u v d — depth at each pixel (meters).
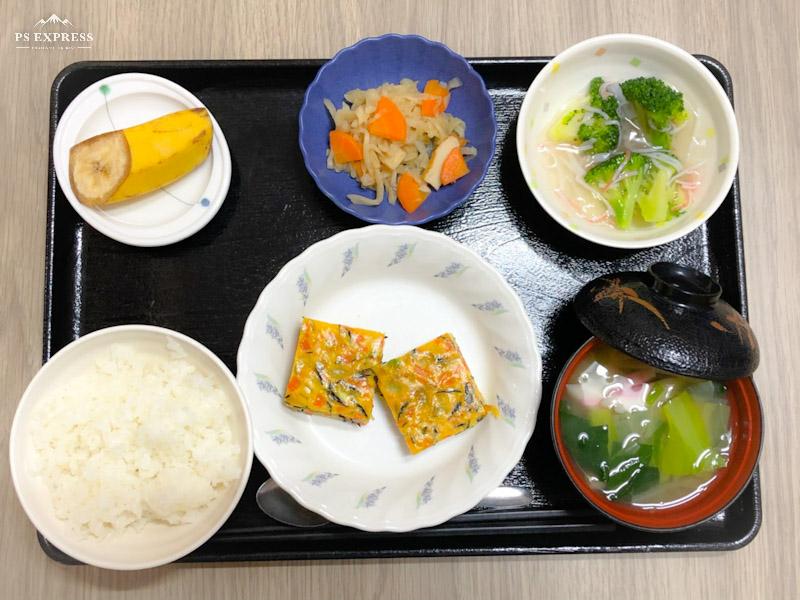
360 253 0.39
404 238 0.38
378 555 0.39
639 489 0.37
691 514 0.36
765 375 0.44
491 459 0.38
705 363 0.33
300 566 0.42
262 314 0.37
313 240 0.41
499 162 0.42
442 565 0.42
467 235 0.42
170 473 0.37
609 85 0.40
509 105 0.43
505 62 0.41
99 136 0.39
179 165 0.40
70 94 0.42
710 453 0.38
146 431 0.36
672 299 0.34
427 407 0.38
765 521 0.42
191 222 0.40
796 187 0.45
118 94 0.41
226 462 0.36
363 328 0.41
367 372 0.39
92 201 0.39
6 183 0.43
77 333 0.40
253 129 0.42
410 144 0.42
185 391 0.37
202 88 0.42
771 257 0.44
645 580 0.42
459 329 0.41
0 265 0.43
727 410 0.38
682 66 0.40
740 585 0.42
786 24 0.46
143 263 0.41
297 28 0.45
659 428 0.38
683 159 0.41
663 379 0.38
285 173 0.42
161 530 0.37
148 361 0.38
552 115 0.41
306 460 0.39
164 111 0.42
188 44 0.44
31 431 0.36
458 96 0.42
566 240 0.41
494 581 0.42
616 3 0.46
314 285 0.39
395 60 0.42
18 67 0.44
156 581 0.41
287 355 0.39
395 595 0.42
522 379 0.38
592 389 0.38
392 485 0.39
